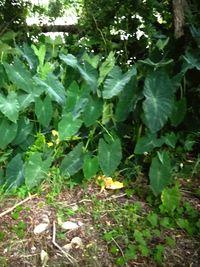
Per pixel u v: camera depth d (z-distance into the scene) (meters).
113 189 2.68
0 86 2.57
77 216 2.45
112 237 2.29
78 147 2.64
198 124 2.95
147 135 2.63
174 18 3.14
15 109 2.49
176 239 2.30
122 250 2.22
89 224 2.39
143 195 2.64
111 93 2.54
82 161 2.66
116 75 2.60
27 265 2.12
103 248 2.23
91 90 2.57
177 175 2.80
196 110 2.97
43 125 2.59
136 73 2.61
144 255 2.16
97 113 2.62
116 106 2.65
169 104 2.56
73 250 2.21
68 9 4.33
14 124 2.56
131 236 2.30
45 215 2.44
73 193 2.64
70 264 2.13
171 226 2.38
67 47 3.38
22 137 2.64
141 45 3.40
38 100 2.55
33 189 2.61
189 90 2.90
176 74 2.73
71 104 2.58
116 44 3.41
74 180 2.70
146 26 3.28
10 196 2.58
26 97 2.53
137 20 3.45
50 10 4.33
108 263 2.15
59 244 2.25
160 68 2.62
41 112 2.56
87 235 2.31
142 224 2.38
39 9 4.38
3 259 2.14
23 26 4.25
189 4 3.33
